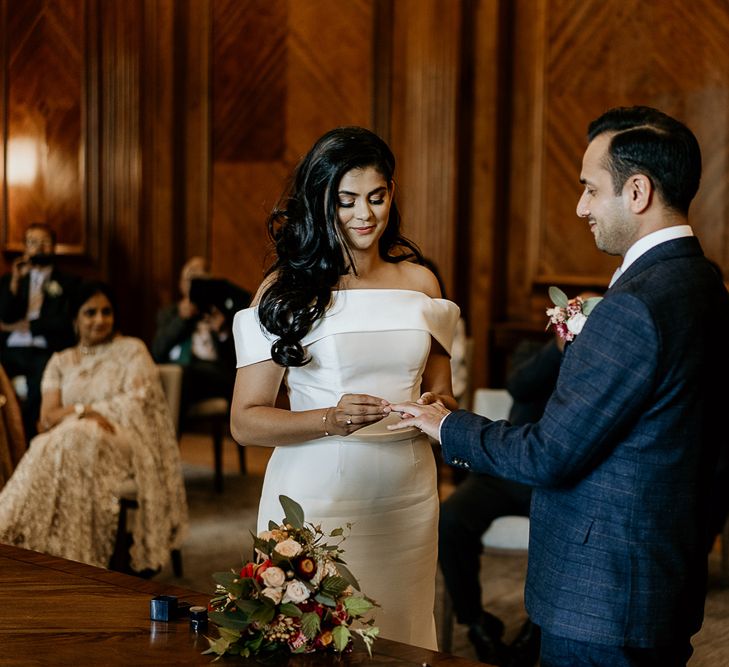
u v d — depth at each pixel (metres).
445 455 2.31
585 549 2.12
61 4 8.82
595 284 7.00
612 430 2.07
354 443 2.72
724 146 6.57
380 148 2.64
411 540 2.79
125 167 8.59
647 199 2.12
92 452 4.52
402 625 2.79
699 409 2.12
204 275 7.43
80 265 8.82
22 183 9.11
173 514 4.86
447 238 7.21
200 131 8.53
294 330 2.65
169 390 5.51
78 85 8.77
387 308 2.72
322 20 7.98
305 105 8.10
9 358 7.45
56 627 2.20
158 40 8.51
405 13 7.61
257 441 2.73
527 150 7.27
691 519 2.13
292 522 2.16
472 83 7.26
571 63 7.07
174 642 2.12
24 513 4.41
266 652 2.05
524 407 4.29
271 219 2.77
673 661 2.20
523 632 3.99
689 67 6.68
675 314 2.06
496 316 7.37
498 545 4.10
